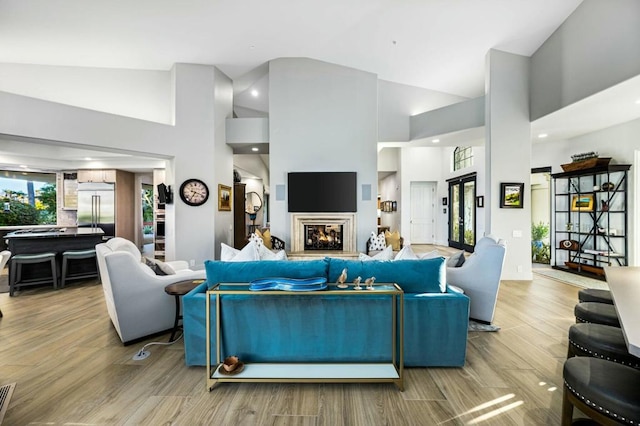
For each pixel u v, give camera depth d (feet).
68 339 9.50
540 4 13.57
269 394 6.64
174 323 10.05
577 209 19.15
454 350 7.72
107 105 18.92
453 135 19.99
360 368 7.25
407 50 17.78
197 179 18.85
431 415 5.98
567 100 14.32
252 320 7.50
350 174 19.74
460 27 15.35
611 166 16.65
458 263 11.89
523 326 10.62
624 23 11.42
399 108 21.67
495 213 17.06
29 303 13.23
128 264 9.11
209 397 6.53
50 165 23.65
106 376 7.36
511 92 17.07
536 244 23.86
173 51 17.07
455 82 21.06
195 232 18.88
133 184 27.81
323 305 7.48
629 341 3.36
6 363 8.00
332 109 20.07
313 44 17.57
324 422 5.78
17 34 14.35
